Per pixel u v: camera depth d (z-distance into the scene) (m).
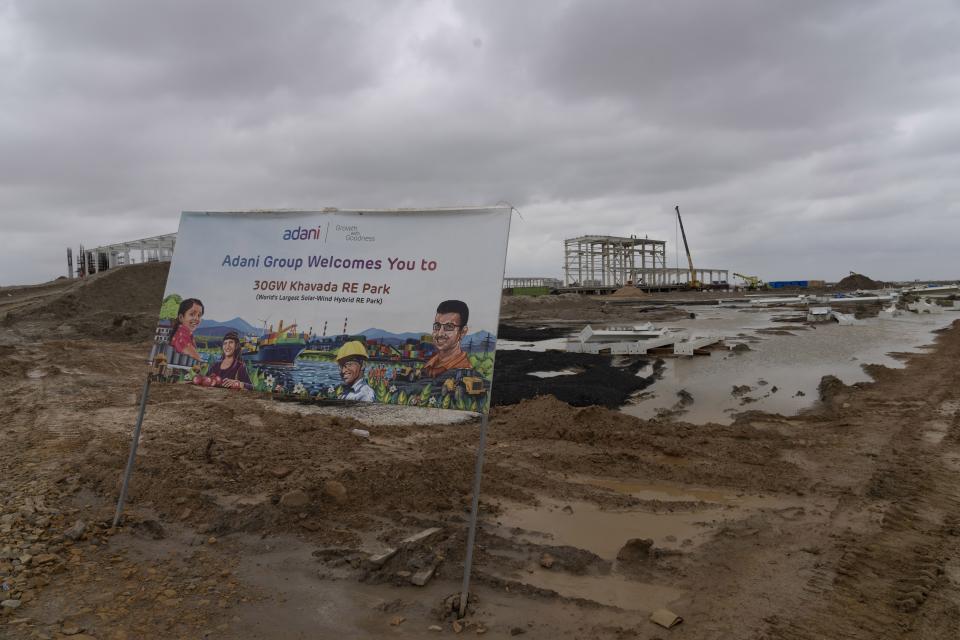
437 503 6.07
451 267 4.43
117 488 5.95
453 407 4.22
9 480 6.13
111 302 30.70
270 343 4.84
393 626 3.82
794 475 7.47
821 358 19.53
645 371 17.55
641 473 7.55
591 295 104.38
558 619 4.01
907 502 6.38
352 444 8.26
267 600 4.09
